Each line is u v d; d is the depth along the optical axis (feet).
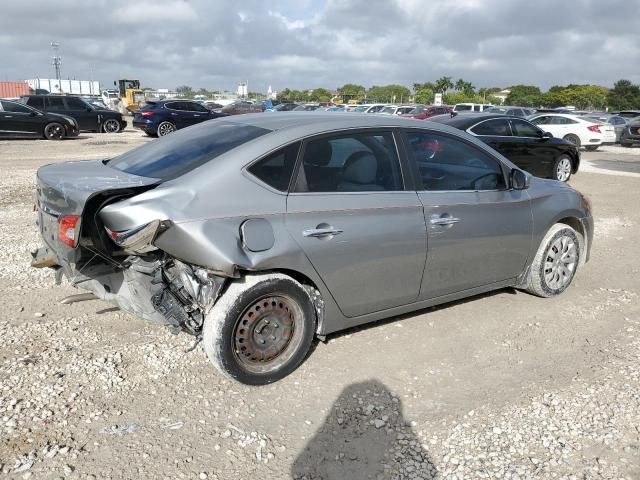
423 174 13.96
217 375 12.30
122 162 13.60
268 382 11.94
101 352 13.03
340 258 12.34
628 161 62.49
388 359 13.28
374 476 9.41
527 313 16.20
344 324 13.23
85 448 9.77
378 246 12.83
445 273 14.37
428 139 14.32
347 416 11.04
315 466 9.61
